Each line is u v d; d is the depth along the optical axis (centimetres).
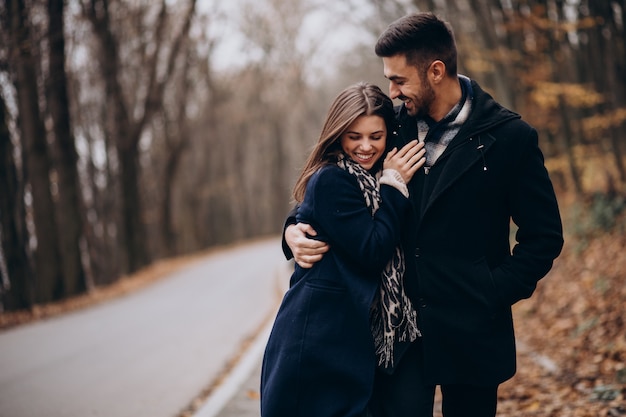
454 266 261
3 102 1429
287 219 287
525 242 261
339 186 263
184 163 4650
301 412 260
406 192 264
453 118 264
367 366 259
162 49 2609
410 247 268
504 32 1398
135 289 2002
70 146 1814
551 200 258
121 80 2630
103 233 2753
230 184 5388
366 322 259
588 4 1129
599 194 1310
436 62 258
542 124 1590
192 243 4991
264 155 6088
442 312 261
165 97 3253
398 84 263
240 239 6362
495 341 262
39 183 1644
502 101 1390
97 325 1164
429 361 262
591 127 1383
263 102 5188
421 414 263
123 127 2502
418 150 270
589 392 504
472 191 258
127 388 655
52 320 1299
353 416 254
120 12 2253
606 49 1179
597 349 635
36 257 1652
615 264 941
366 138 268
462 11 1559
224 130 5388
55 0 1521
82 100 2505
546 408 479
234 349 852
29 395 643
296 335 262
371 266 258
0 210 1442
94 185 2662
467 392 277
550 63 1377
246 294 1582
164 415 553
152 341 948
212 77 3725
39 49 1508
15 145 1488
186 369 737
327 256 268
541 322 883
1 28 1297
